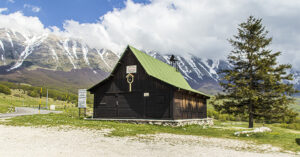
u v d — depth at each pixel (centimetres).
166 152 1127
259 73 3266
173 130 2252
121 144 1291
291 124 5728
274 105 3306
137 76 2920
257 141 1659
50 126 1972
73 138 1422
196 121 3300
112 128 1997
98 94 3159
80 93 3300
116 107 3000
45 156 945
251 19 3672
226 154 1145
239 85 3475
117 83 3050
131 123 2803
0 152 984
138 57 2962
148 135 1719
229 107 3575
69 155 979
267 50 3506
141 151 1124
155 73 3048
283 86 3247
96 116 3116
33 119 2517
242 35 3659
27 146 1128
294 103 3278
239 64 3588
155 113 2739
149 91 2812
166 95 2708
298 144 1560
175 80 3688
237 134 1983
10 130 1672
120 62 3033
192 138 1700
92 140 1380
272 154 1206
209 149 1264
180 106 2889
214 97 3747
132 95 2922
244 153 1196
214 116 8125
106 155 1007
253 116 3541
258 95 3262
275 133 2044
